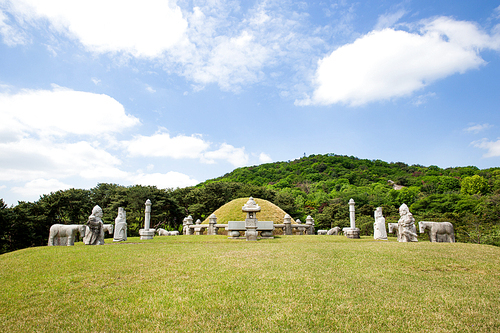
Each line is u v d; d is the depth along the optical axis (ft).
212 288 26.11
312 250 42.63
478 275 30.48
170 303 23.11
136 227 136.67
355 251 41.52
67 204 123.65
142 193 135.64
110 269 32.30
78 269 32.73
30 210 113.29
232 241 57.57
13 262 38.22
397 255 38.42
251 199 61.36
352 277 29.27
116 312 21.84
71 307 23.04
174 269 32.14
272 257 37.96
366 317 20.59
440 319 20.35
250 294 24.70
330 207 169.07
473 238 101.86
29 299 25.04
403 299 23.72
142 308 22.39
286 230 82.17
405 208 55.36
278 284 27.04
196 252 41.39
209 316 20.92
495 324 19.61
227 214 105.09
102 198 144.25
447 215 116.26
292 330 18.98
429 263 34.58
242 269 32.01
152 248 45.47
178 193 171.32
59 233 51.52
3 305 24.03
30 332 19.47
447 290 25.86
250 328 19.24
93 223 52.03
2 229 98.12
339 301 23.26
